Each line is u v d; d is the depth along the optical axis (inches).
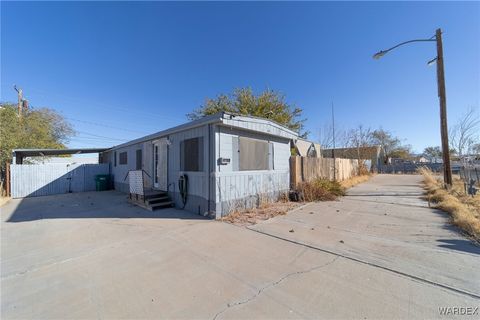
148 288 108.8
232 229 207.2
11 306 95.4
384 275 117.0
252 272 123.6
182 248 161.2
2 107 521.3
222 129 263.1
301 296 99.8
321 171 486.0
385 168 1244.5
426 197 362.3
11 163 466.0
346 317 85.2
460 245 157.1
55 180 498.3
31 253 154.9
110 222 235.8
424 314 85.9
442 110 395.2
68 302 98.0
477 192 320.8
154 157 383.2
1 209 316.8
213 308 92.5
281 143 371.2
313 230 200.4
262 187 323.0
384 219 234.2
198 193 274.2
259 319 85.2
